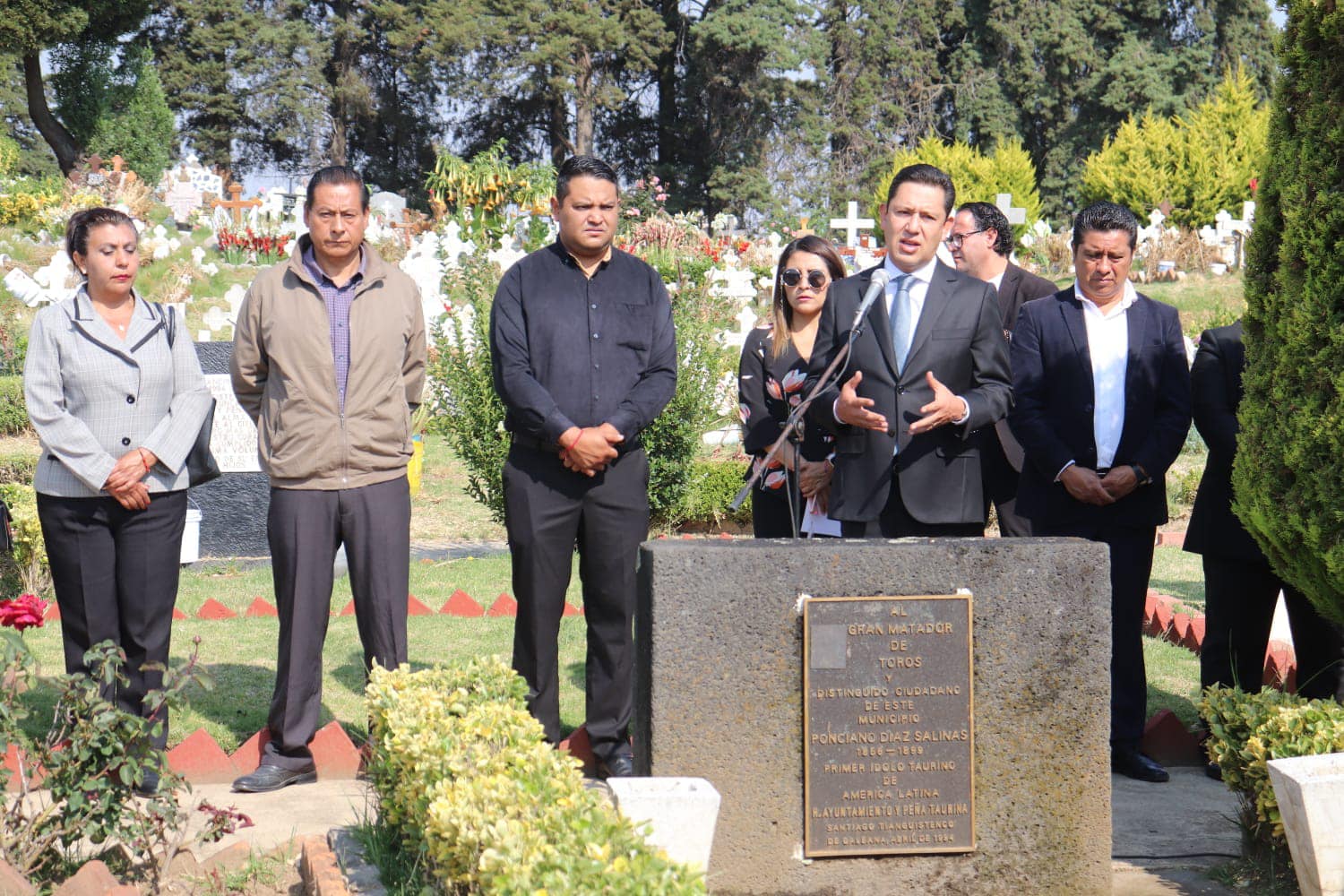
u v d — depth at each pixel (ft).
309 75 142.10
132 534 15.47
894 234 14.25
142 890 12.05
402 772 11.94
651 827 9.64
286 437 15.67
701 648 11.68
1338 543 12.59
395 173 151.53
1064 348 16.65
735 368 40.47
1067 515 16.51
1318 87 12.67
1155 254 82.53
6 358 55.83
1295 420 12.88
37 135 145.28
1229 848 13.52
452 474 44.68
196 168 102.17
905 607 11.88
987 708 12.04
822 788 11.82
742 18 135.74
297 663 15.78
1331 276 12.45
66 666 15.78
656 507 30.25
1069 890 12.15
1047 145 149.28
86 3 121.29
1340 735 11.84
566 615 25.26
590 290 15.64
